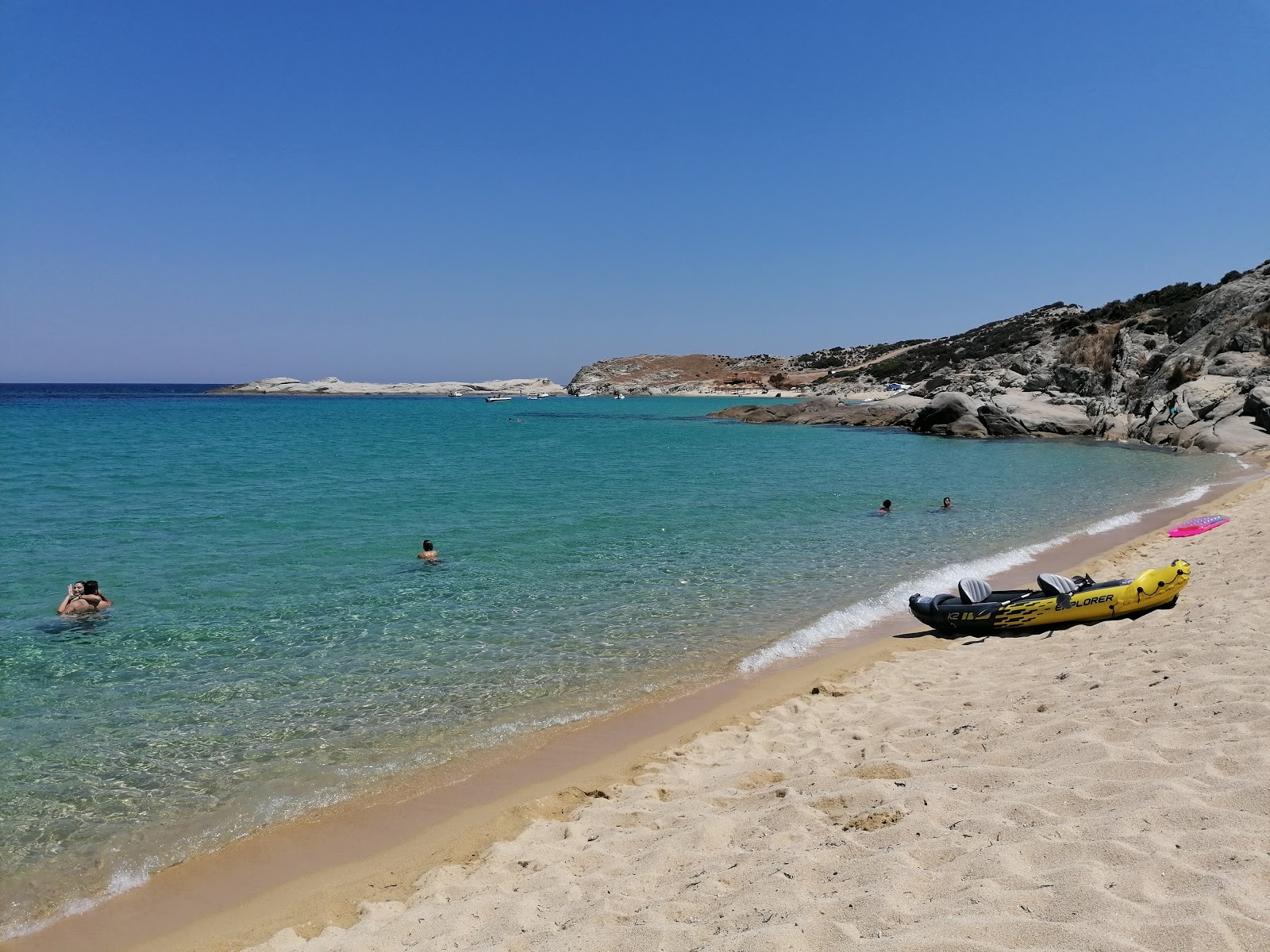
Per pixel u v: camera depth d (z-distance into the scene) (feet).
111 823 21.80
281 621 39.93
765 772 21.81
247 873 19.57
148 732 27.43
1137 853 12.76
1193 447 141.79
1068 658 29.09
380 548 57.57
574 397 643.04
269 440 175.83
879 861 14.08
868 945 11.28
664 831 18.89
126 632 38.04
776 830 17.30
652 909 14.33
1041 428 178.09
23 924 17.76
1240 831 12.93
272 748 26.30
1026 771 17.63
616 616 41.47
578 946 13.37
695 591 46.37
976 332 446.60
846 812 17.56
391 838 21.03
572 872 17.37
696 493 88.63
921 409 205.57
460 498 83.97
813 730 25.54
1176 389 165.07
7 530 63.72
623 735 27.35
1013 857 13.35
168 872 19.65
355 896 18.40
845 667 33.55
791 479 103.14
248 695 30.68
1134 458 129.49
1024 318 411.13
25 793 23.38
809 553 56.85
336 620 40.27
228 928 17.44
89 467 112.98
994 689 26.63
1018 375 245.45
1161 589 33.68
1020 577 49.49
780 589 46.83
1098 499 83.51
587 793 22.93
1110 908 11.21
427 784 23.99
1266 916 10.60
